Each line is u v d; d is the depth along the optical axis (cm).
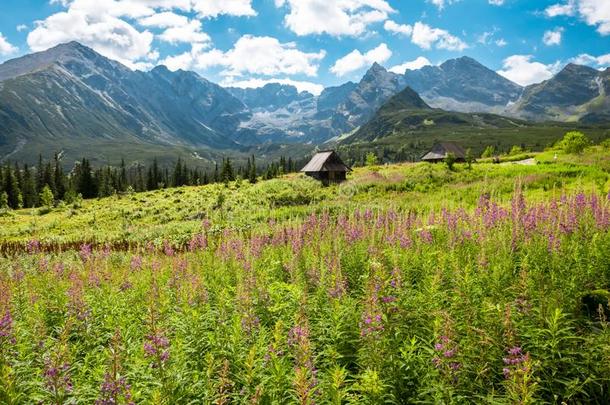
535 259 1016
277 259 1429
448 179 4756
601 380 654
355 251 1272
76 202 8300
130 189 9381
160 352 668
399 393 650
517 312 761
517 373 577
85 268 1574
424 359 679
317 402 607
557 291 830
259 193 5772
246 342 770
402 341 740
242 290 902
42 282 1328
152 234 3650
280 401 621
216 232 2938
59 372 626
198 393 651
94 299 1090
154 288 966
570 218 1145
